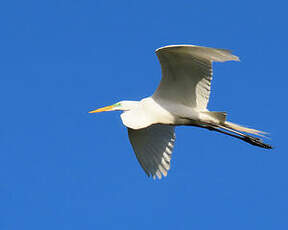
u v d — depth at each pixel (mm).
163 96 14227
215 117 13961
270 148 14930
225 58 11742
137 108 14641
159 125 15414
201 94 13562
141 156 15250
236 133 14234
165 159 15328
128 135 15141
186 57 12656
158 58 12938
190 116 14023
